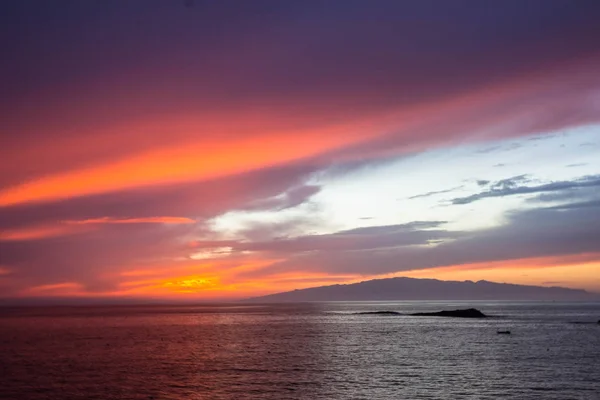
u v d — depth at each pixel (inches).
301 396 1918.1
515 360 2795.3
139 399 1888.5
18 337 4451.3
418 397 1889.8
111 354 3184.1
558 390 1984.5
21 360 2910.9
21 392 2020.2
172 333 4879.4
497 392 1957.4
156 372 2460.6
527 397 1873.8
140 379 2272.4
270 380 2230.6
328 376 2321.6
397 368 2541.8
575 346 3464.6
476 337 4197.8
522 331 4820.4
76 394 1978.3
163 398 1900.8
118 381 2226.9
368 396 1910.7
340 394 1945.1
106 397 1925.4
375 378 2263.8
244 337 4392.2
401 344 3681.1
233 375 2362.2
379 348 3437.5
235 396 1924.2
